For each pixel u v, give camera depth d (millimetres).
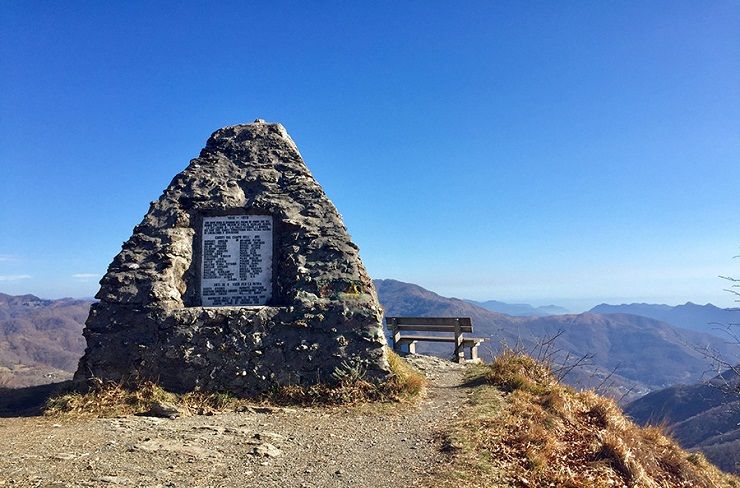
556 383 6770
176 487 3600
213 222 6992
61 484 3396
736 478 6281
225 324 6238
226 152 7531
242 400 5891
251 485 3758
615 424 5750
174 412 5457
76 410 5621
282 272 6801
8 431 4875
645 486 4625
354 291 6512
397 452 4488
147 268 6523
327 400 5875
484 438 4730
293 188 7203
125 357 6105
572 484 4152
